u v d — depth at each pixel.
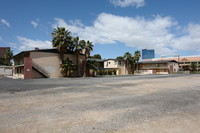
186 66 67.94
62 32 29.22
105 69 44.53
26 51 26.20
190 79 20.16
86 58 32.09
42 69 27.88
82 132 3.27
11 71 38.94
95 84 13.99
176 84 13.70
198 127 3.53
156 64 59.84
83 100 6.67
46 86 12.44
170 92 8.97
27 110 5.05
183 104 5.86
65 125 3.68
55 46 29.38
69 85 13.16
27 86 12.49
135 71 57.19
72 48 31.45
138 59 50.19
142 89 10.34
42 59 28.06
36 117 4.30
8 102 6.31
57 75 29.84
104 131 3.32
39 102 6.29
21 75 28.66
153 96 7.64
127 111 4.90
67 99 6.91
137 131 3.32
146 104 5.87
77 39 30.97
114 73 45.03
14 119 4.14
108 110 5.02
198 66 65.06
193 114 4.57
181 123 3.79
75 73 32.59
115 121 3.96
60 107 5.43
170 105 5.70
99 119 4.12
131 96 7.66
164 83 14.69
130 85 12.98
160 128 3.48
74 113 4.68
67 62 29.75
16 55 30.58
